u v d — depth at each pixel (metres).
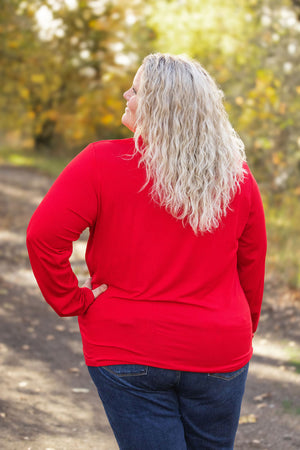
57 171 19.64
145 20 11.01
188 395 1.67
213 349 1.63
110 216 1.63
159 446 1.62
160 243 1.62
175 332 1.61
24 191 15.17
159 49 9.65
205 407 1.69
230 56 9.02
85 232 10.59
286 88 8.34
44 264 1.64
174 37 9.12
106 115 14.59
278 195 8.58
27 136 30.34
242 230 1.73
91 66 14.07
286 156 8.53
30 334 5.17
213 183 1.59
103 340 1.65
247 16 8.96
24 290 6.74
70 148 25.39
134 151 1.63
